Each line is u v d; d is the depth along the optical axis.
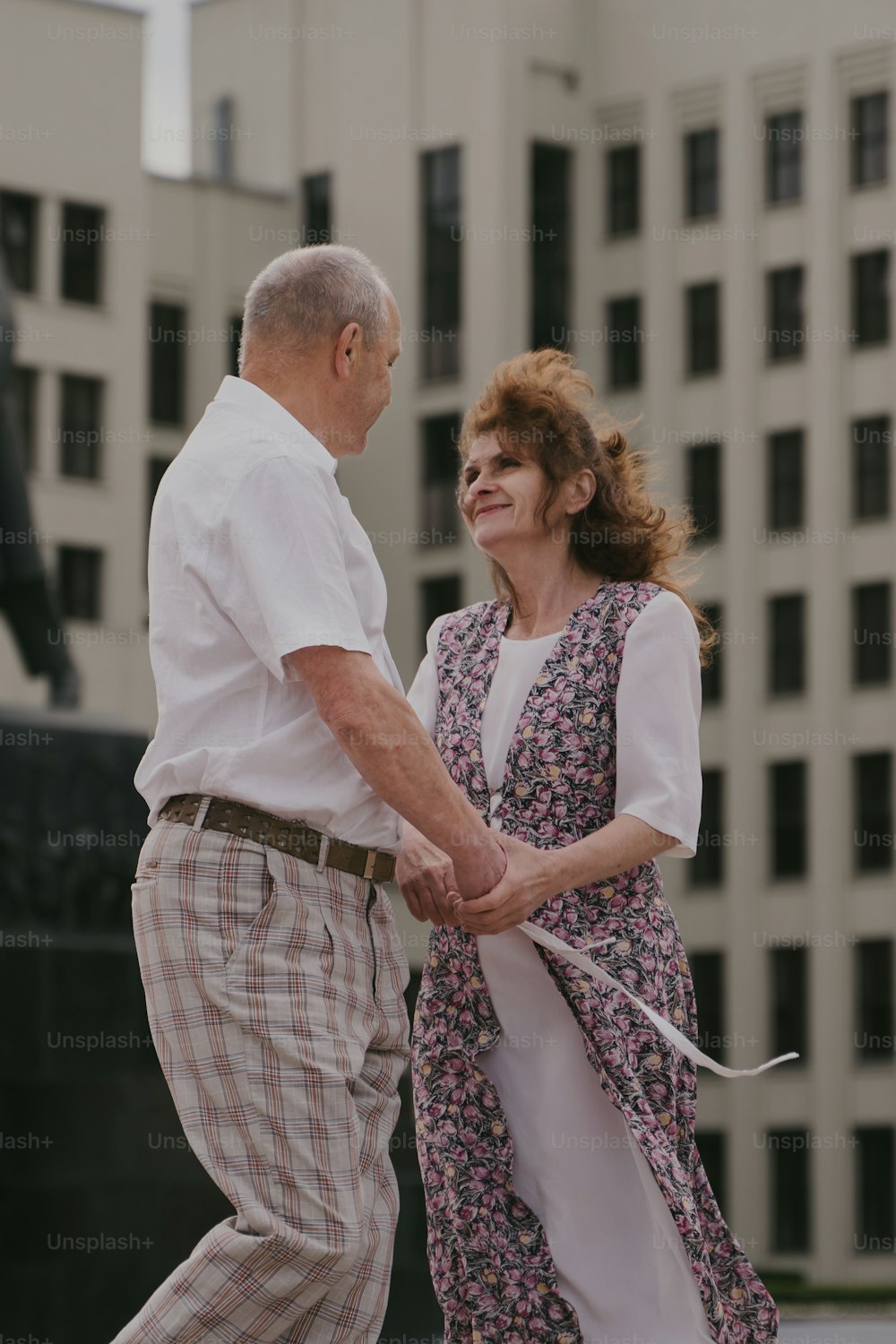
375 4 34.03
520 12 33.31
